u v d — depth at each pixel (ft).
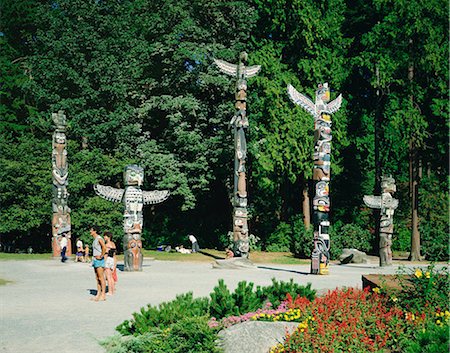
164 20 122.62
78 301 49.24
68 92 124.77
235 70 98.68
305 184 122.62
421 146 127.34
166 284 61.62
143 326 29.89
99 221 116.16
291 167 118.62
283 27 120.47
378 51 119.75
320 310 30.30
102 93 123.24
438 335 23.91
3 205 115.34
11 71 134.62
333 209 140.26
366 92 137.39
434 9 112.37
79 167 120.06
